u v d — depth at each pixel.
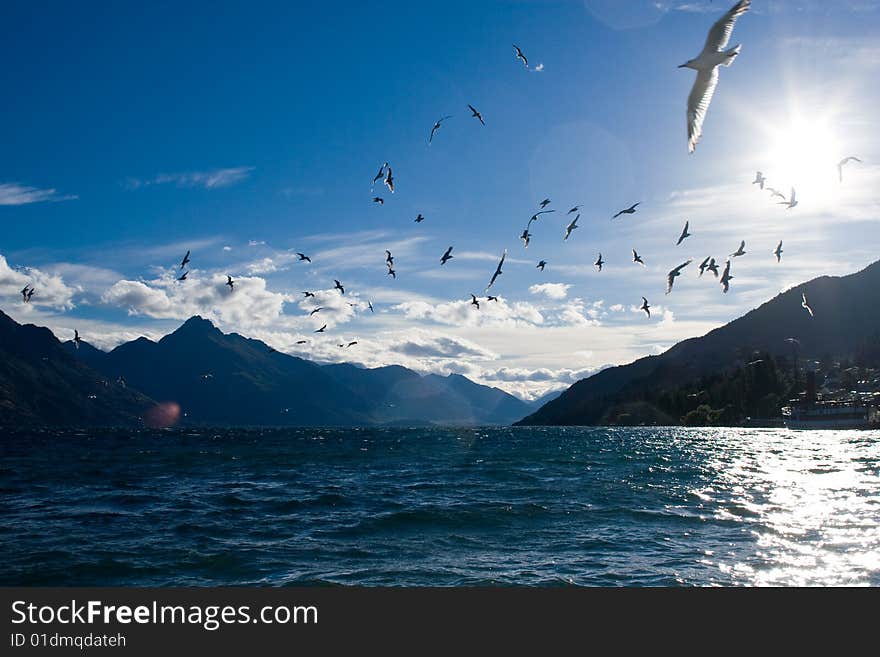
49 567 26.95
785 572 25.16
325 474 65.25
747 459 78.31
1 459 89.50
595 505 40.50
